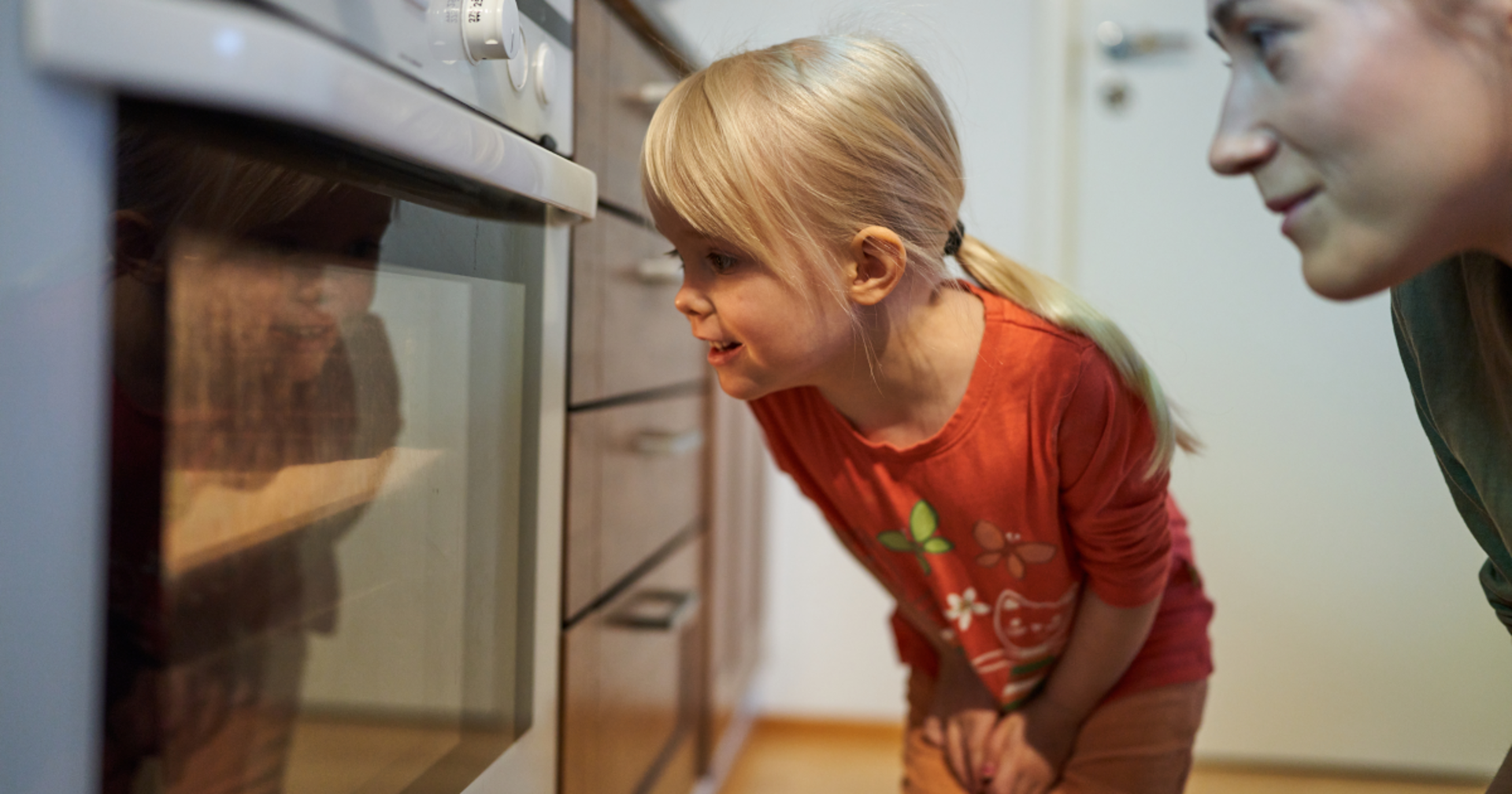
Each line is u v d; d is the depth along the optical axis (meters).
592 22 0.80
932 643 0.88
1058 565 0.72
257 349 0.41
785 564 1.77
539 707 0.69
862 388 0.65
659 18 0.97
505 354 0.63
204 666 0.39
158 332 0.37
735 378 0.59
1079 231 1.61
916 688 0.89
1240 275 1.54
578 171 0.65
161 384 0.37
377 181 0.48
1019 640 0.76
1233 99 0.40
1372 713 1.52
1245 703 1.57
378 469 0.50
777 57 0.59
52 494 0.34
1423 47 0.36
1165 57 1.56
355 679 0.49
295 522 0.44
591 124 0.80
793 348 0.57
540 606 0.69
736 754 1.49
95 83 0.33
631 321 0.93
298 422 0.44
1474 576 1.46
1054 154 1.59
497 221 0.61
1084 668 0.75
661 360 1.04
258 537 0.42
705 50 1.23
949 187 0.62
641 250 0.96
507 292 0.63
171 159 0.37
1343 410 1.51
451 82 0.52
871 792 1.53
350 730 0.48
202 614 0.39
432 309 0.54
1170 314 1.57
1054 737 0.77
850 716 1.76
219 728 0.40
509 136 0.54
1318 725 1.54
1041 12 1.58
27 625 0.34
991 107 1.65
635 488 0.94
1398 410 1.49
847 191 0.57
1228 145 0.40
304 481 0.44
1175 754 0.77
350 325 0.47
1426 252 0.38
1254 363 1.54
